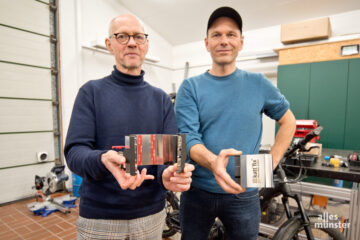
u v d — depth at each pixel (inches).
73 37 136.8
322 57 124.4
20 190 117.3
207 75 46.1
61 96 131.6
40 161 123.5
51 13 127.6
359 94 115.8
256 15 159.2
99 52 155.9
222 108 42.7
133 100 38.2
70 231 87.5
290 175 59.9
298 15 150.4
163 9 172.1
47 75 126.7
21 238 82.6
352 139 118.5
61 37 130.5
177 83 224.4
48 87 127.3
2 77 110.0
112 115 36.3
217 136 42.6
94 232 34.9
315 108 127.2
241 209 41.9
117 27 37.0
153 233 38.5
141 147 28.1
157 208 38.8
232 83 43.6
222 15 40.5
